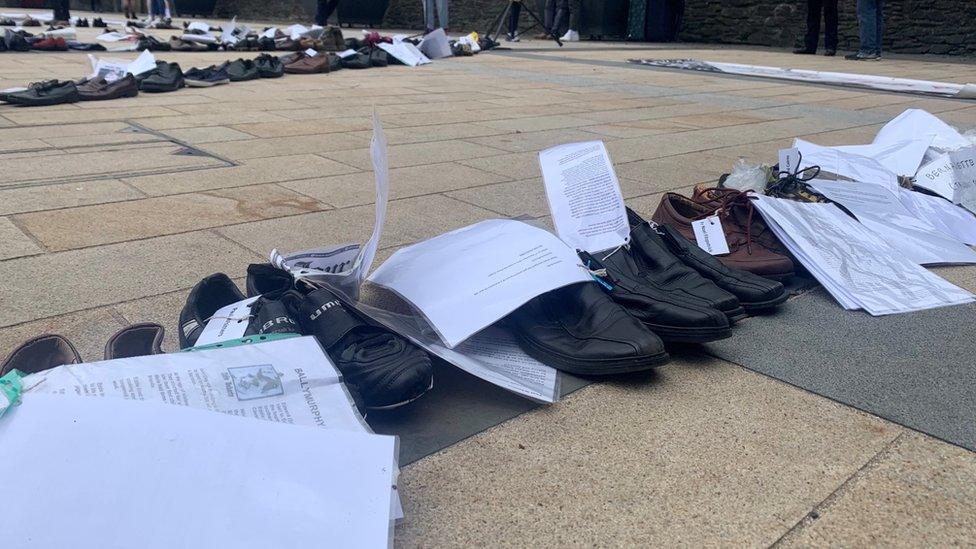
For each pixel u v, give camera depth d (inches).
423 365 71.7
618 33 687.1
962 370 84.7
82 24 670.5
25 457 48.1
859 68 436.1
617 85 345.7
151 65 289.4
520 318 85.6
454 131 221.0
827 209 118.4
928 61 496.4
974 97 316.8
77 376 57.4
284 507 49.9
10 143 183.9
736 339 91.4
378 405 71.2
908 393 79.5
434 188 155.6
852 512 60.6
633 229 102.3
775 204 113.4
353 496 51.8
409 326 82.5
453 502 60.9
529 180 163.9
